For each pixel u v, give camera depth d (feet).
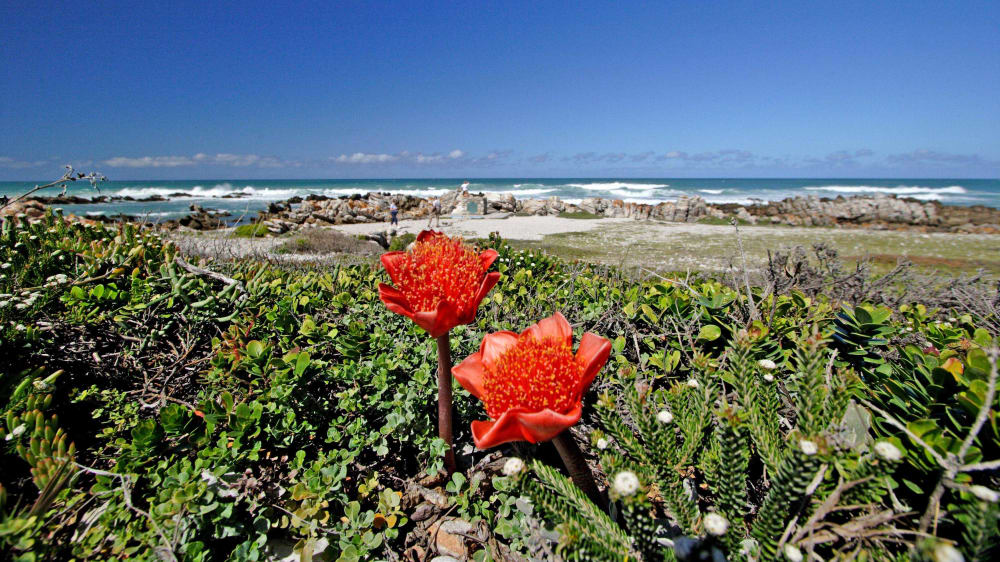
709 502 6.67
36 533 5.03
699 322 9.73
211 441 7.12
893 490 5.29
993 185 355.77
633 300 11.38
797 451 4.04
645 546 4.33
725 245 64.18
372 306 11.27
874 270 19.79
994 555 3.67
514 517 6.53
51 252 9.90
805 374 4.96
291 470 7.13
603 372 8.95
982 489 3.53
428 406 8.36
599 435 4.97
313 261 20.18
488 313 11.48
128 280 10.38
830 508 4.24
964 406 4.88
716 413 4.71
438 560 6.32
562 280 15.15
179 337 9.19
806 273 12.79
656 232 86.89
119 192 224.74
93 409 7.84
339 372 8.32
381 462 7.77
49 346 8.10
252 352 7.89
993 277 16.43
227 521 6.06
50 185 10.52
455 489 6.84
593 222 113.19
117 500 5.91
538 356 5.24
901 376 6.79
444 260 6.16
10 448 6.05
